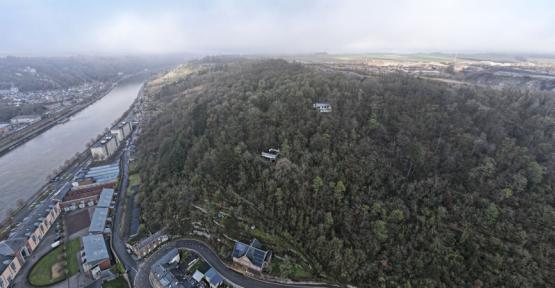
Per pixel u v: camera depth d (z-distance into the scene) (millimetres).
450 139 130625
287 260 112000
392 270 106312
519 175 112250
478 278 99875
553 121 126062
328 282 108875
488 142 127250
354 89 158875
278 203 123375
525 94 147750
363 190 122562
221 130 154625
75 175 190250
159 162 166000
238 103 167750
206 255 120312
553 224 101438
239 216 127688
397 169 128000
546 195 108312
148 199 146125
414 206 117062
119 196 163625
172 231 130500
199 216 131875
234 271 113125
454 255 104750
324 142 134250
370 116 143250
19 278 112000
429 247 107625
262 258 111562
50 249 126562
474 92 150750
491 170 117250
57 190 174625
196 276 108188
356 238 112750
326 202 121250
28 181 198125
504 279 97562
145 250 120625
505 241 104250
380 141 135875
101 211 147250
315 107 150500
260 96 169750
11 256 113812
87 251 118375
